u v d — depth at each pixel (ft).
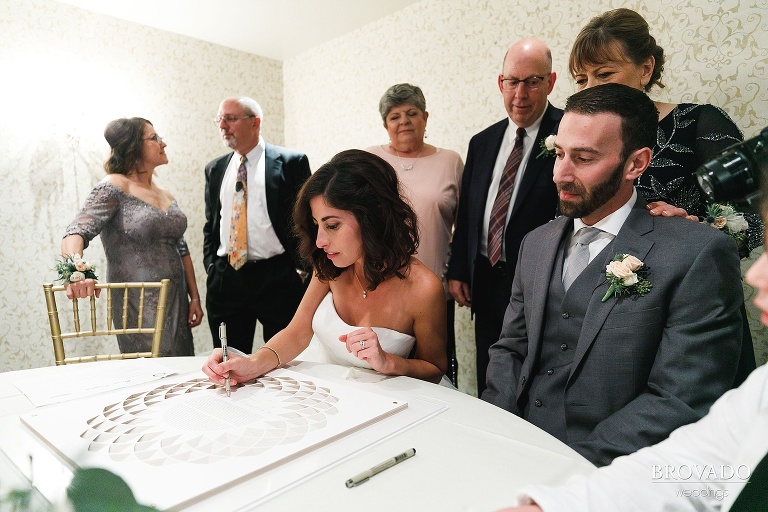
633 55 4.49
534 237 4.16
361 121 10.89
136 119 7.61
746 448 1.70
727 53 6.08
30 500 1.34
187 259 8.61
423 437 2.63
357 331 3.74
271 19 10.06
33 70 8.81
